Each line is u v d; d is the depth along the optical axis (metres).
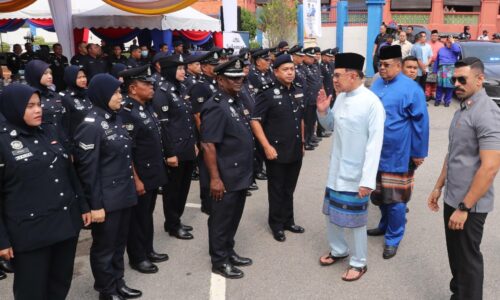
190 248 4.93
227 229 4.27
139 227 4.30
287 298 3.91
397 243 4.67
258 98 4.86
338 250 4.46
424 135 4.52
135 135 4.12
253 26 22.16
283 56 4.84
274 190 5.03
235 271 4.29
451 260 3.58
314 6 15.42
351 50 19.52
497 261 4.50
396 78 4.58
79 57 10.52
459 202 3.27
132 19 11.31
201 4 27.16
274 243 5.04
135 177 4.03
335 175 4.14
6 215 2.85
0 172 2.78
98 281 3.71
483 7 24.66
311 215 5.84
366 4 18.12
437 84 13.05
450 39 12.68
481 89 3.21
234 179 4.15
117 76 4.36
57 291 3.27
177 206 5.25
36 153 2.89
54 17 10.08
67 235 3.05
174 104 5.16
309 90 9.05
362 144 3.94
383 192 4.55
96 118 3.50
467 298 3.36
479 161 3.17
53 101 5.57
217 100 4.07
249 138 4.23
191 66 6.63
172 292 4.02
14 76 10.20
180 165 5.14
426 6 25.41
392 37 13.59
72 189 3.19
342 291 4.02
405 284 4.12
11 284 4.22
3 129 2.82
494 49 12.73
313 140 9.61
